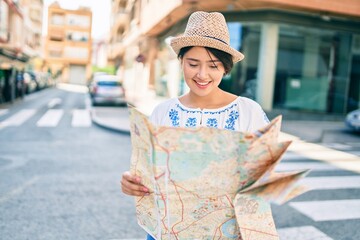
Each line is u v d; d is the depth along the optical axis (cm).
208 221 127
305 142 915
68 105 1786
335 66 1354
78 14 5647
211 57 135
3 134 911
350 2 1193
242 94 1270
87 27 5706
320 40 1312
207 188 122
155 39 2048
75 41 5691
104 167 605
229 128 145
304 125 1173
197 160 119
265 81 1248
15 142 811
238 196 114
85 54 5753
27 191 460
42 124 1116
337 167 645
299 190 105
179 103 154
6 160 633
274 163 108
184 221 128
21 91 1938
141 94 2397
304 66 1300
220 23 138
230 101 150
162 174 121
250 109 146
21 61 1905
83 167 600
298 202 444
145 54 2255
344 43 1353
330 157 734
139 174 132
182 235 130
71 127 1080
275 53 1246
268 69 1245
